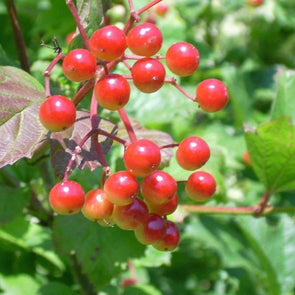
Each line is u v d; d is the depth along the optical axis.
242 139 0.45
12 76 0.24
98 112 0.27
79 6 0.24
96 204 0.22
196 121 0.48
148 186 0.22
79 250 0.29
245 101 0.48
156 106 0.35
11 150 0.22
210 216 0.43
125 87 0.21
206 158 0.23
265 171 0.30
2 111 0.23
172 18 0.40
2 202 0.30
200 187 0.23
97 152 0.22
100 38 0.21
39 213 0.31
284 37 0.61
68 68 0.21
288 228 0.38
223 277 0.43
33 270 0.35
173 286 0.46
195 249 0.47
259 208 0.31
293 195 0.47
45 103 0.21
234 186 0.45
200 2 0.49
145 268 0.40
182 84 0.39
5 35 0.39
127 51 0.30
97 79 0.22
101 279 0.29
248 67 0.53
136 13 0.22
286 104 0.32
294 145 0.29
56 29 0.37
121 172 0.22
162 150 0.26
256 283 0.39
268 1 0.56
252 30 0.56
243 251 0.41
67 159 0.23
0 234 0.34
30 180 0.31
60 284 0.33
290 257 0.37
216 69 0.47
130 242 0.30
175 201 0.23
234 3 0.51
